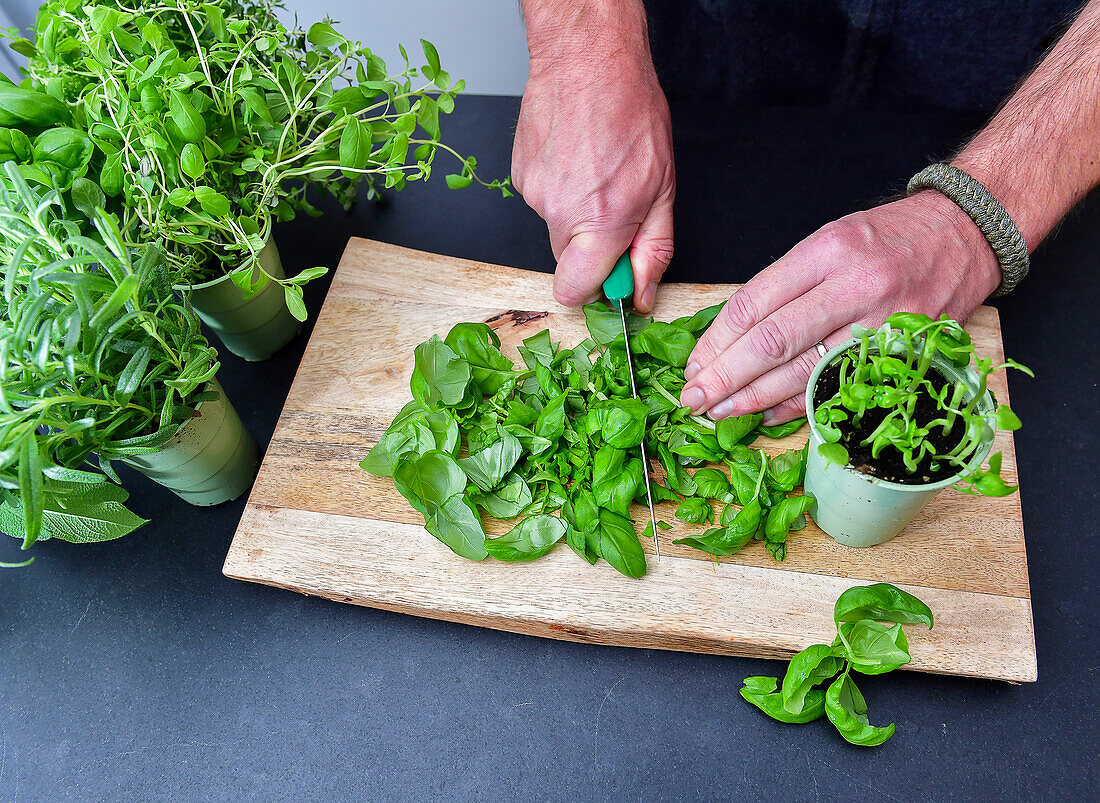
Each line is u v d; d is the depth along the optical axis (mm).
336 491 558
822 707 511
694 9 733
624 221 585
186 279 521
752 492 525
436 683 541
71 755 527
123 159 494
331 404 585
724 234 674
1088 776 503
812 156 709
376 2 902
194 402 516
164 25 540
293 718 534
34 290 437
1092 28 576
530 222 697
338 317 616
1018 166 561
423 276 630
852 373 486
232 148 536
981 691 525
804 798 505
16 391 438
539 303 619
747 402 540
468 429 565
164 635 558
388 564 536
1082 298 638
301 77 540
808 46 745
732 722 524
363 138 519
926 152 707
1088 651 534
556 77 602
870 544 526
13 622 562
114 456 483
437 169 728
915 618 492
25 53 558
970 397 466
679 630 512
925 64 737
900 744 514
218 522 593
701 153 713
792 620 513
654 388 567
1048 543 564
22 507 443
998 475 434
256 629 559
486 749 523
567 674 541
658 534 537
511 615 520
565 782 514
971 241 550
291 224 700
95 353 454
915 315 441
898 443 444
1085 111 557
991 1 685
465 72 972
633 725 526
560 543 538
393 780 517
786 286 538
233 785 518
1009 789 502
